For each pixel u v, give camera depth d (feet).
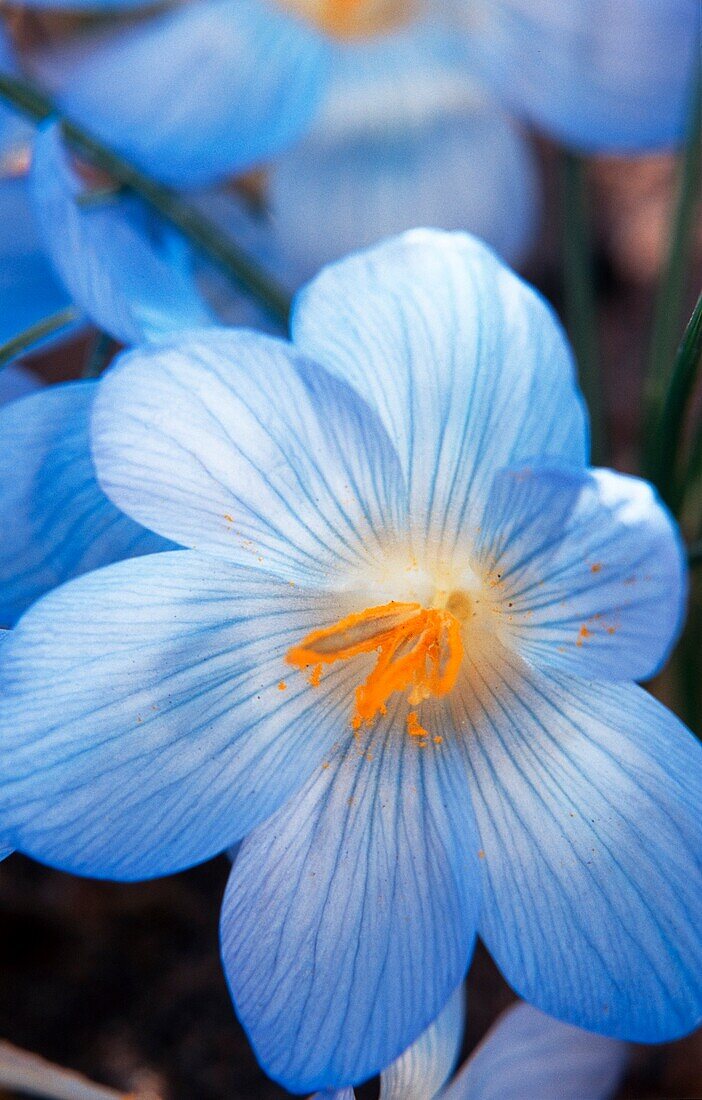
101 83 0.90
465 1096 0.71
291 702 0.70
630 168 1.22
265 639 0.70
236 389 0.65
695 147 0.86
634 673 0.65
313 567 0.70
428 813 0.70
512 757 0.70
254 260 0.95
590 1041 0.74
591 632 0.66
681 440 0.79
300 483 0.68
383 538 0.70
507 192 0.97
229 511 0.68
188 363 0.64
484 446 0.68
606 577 0.64
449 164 0.96
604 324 1.15
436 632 0.71
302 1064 0.67
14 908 0.86
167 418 0.66
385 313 0.66
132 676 0.68
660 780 0.67
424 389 0.67
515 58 0.93
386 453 0.68
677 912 0.67
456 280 0.65
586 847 0.68
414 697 0.71
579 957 0.68
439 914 0.68
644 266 1.17
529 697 0.70
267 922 0.68
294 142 0.95
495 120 0.96
